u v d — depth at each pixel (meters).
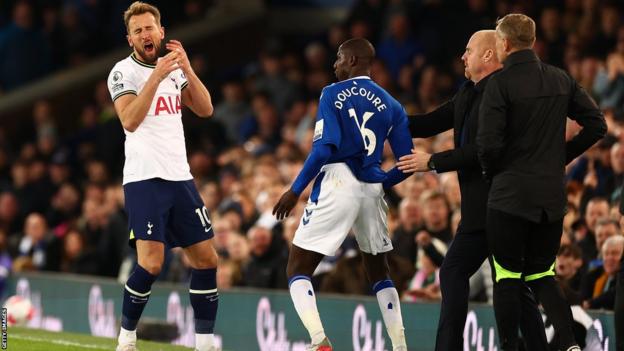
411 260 30.59
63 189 50.03
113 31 62.16
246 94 54.38
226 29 62.56
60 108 60.91
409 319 26.48
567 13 42.97
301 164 38.28
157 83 21.39
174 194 22.05
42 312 40.16
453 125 22.95
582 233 28.19
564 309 20.83
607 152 29.47
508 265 20.77
